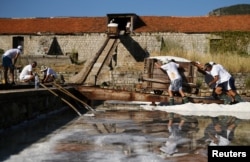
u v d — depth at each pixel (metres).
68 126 8.73
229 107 12.88
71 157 5.41
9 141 6.73
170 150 5.93
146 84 15.00
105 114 11.57
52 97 12.11
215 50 34.84
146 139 6.94
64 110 13.02
